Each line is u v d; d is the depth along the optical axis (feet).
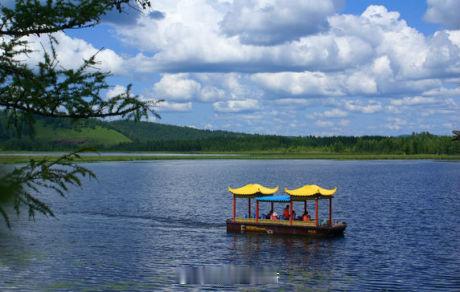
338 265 143.13
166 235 192.54
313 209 283.59
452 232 198.29
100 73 28.02
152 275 132.46
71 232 195.11
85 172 27.58
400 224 220.43
